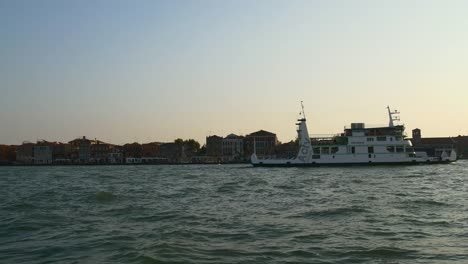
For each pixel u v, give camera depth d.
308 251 21.70
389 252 21.30
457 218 31.52
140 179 96.38
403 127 126.00
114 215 35.97
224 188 63.84
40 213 37.91
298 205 40.78
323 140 127.69
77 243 24.52
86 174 133.38
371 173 95.94
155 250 21.73
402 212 34.75
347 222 30.31
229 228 28.55
